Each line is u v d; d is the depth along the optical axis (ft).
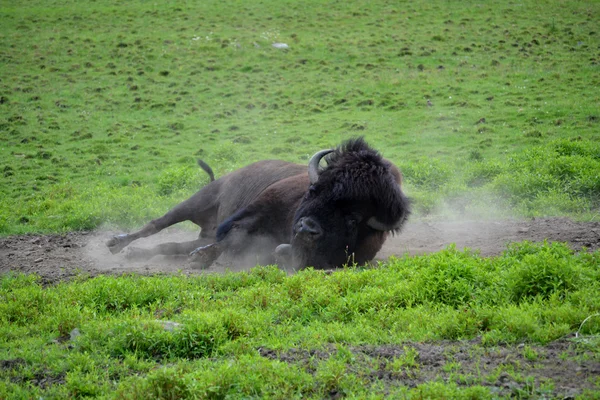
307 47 212.84
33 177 129.08
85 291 55.83
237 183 79.51
